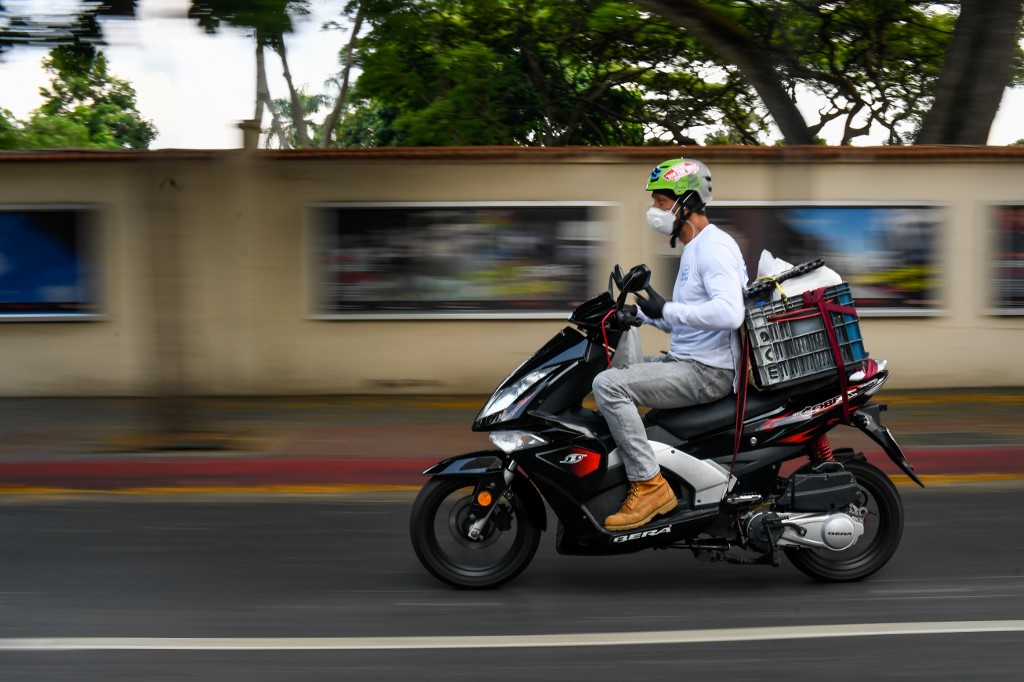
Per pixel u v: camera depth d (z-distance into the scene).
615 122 21.75
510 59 20.89
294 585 5.05
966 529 6.05
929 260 11.20
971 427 8.94
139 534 6.07
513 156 10.98
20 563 5.45
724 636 4.27
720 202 10.98
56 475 7.55
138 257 11.17
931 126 12.83
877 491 5.00
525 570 5.30
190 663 4.01
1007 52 12.38
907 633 4.29
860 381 4.78
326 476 7.60
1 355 11.27
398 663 4.00
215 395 11.28
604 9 18.44
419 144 20.09
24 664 4.00
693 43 19.03
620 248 11.05
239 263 11.16
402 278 11.16
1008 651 4.09
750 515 4.77
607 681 3.81
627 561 5.45
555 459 4.71
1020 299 11.27
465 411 10.12
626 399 4.67
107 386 11.31
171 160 8.41
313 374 11.29
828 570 4.98
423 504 4.90
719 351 4.75
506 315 11.14
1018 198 11.18
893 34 17.05
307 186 11.07
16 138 16.25
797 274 4.75
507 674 3.88
